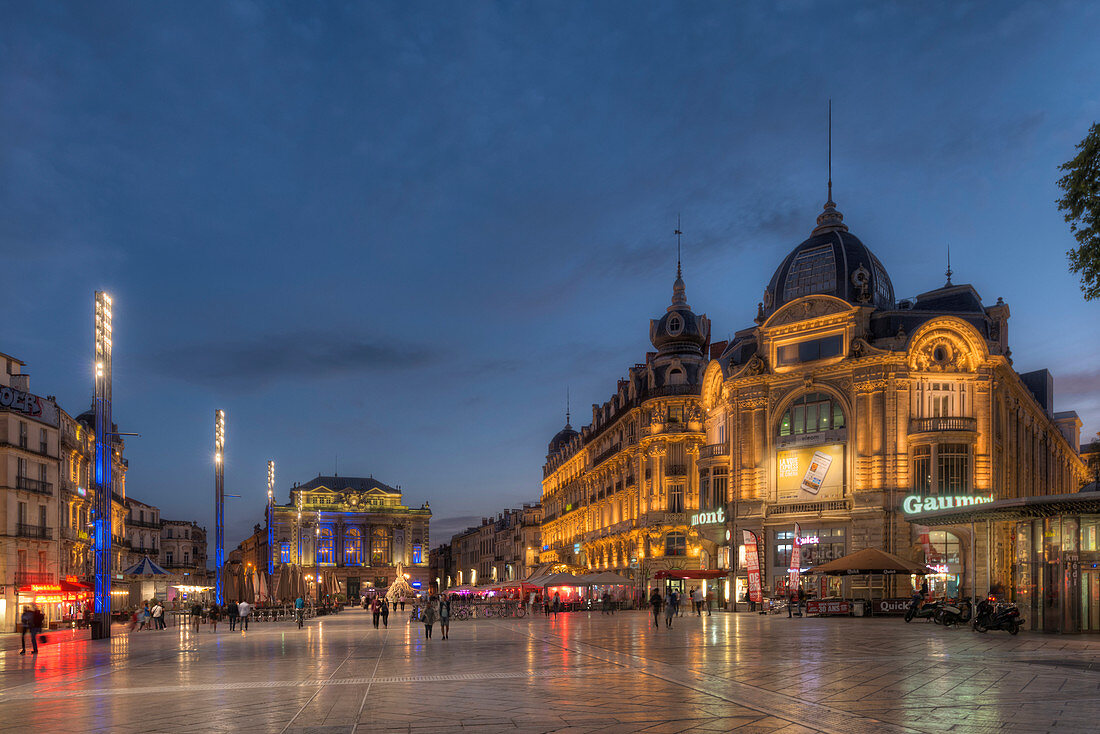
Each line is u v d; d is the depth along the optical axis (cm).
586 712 1424
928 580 5331
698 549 7288
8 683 2008
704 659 2292
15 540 5512
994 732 1233
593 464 9456
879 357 5534
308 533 16050
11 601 5403
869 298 5794
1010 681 1788
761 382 6072
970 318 5700
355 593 15975
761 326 6150
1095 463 6462
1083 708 1438
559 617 5862
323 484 16562
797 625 4009
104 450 3912
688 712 1415
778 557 5866
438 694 1669
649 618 5162
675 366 7706
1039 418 7100
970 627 3709
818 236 6338
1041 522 3312
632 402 8081
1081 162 1731
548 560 11512
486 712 1437
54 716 1472
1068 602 3206
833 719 1341
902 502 5394
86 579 6531
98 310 3928
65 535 6225
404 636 3869
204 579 15375
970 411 5503
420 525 16638
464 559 18400
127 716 1456
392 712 1449
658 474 7475
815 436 5788
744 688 1700
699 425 7469
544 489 12781
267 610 6266
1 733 1309
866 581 5400
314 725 1332
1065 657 2298
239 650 3039
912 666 2083
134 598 9300
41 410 5828
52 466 6006
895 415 5488
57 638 4278
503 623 5056
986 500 5312
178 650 3095
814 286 6084
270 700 1619
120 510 8444
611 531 8594
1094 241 1734
